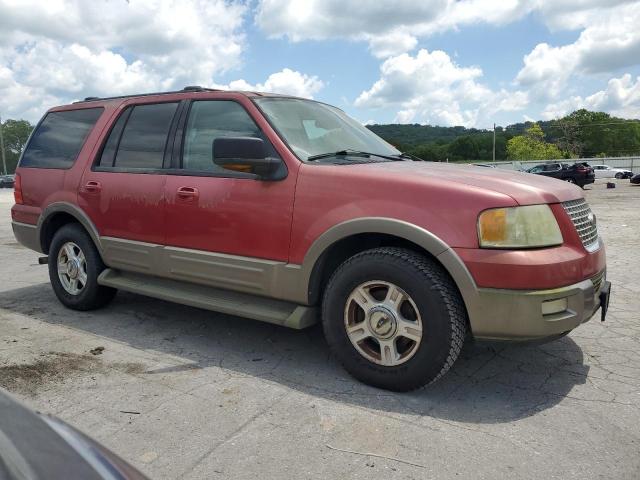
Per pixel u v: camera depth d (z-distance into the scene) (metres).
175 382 3.52
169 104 4.54
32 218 5.37
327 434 2.85
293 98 4.42
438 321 3.12
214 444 2.75
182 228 4.14
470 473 2.50
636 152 107.62
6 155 110.31
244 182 3.83
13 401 1.47
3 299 5.64
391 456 2.64
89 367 3.77
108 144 4.85
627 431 2.89
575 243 3.26
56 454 1.26
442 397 3.29
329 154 3.91
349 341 3.45
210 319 4.88
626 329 4.57
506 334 3.05
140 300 5.52
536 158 91.75
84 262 5.01
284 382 3.51
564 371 3.70
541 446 2.74
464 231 3.08
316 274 3.56
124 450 2.70
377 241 3.67
